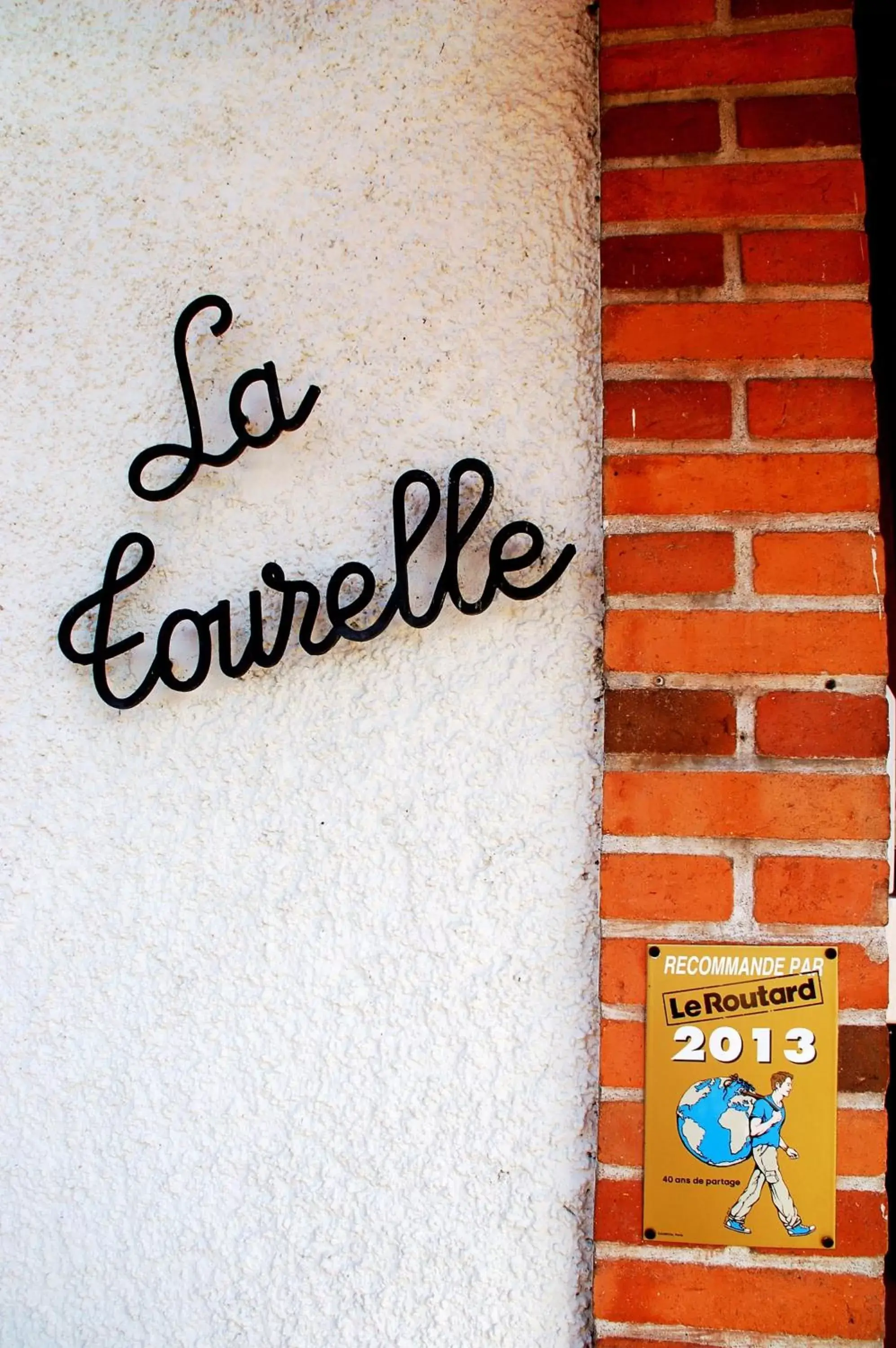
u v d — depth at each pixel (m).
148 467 1.43
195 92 1.46
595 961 1.28
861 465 1.22
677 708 1.21
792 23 1.28
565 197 1.37
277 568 1.30
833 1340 1.15
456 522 1.26
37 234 1.48
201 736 1.38
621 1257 1.18
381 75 1.42
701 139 1.27
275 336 1.41
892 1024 1.43
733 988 1.19
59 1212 1.36
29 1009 1.39
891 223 1.60
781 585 1.21
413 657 1.34
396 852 1.33
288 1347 1.30
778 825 1.19
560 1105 1.27
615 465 1.24
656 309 1.26
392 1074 1.31
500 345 1.36
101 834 1.39
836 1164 1.16
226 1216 1.33
